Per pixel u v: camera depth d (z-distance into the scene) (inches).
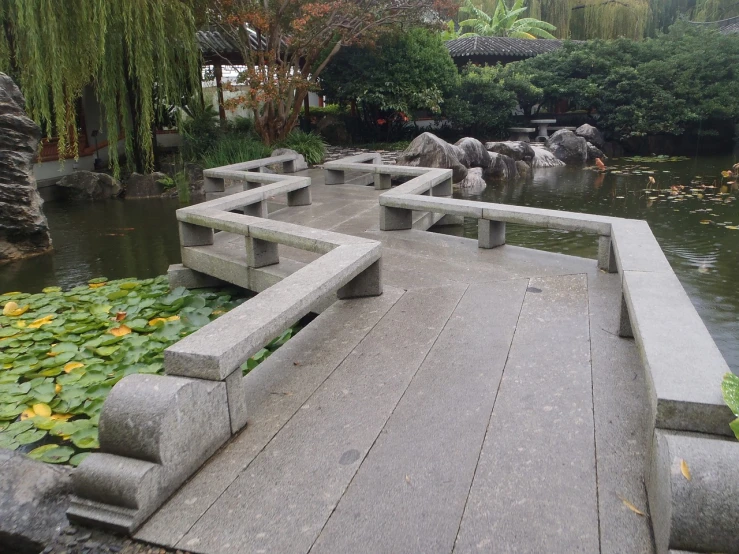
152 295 195.6
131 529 71.3
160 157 519.8
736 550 56.3
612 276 157.8
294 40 485.1
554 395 97.6
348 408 96.7
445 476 78.8
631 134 717.9
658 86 721.6
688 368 71.7
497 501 73.7
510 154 585.3
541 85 767.1
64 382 133.9
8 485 76.2
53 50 352.2
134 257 269.3
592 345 115.5
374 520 71.5
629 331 117.5
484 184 486.3
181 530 71.5
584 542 66.7
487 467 80.2
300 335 126.5
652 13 1058.1
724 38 753.6
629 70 722.2
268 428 91.8
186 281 203.8
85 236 314.2
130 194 441.4
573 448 83.4
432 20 584.4
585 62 749.3
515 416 92.0
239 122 583.5
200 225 195.3
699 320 87.1
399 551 66.6
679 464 58.5
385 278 163.5
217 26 514.9
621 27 959.0
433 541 67.8
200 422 82.0
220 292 198.5
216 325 93.8
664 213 349.4
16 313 183.9
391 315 135.8
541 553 65.4
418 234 216.1
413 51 652.1
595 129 699.4
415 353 115.5
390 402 97.8
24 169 271.3
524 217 176.6
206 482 79.6
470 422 91.0
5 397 126.3
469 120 705.0
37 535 72.3
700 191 434.6
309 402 99.1
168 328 161.0
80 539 71.7
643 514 70.3
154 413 74.8
